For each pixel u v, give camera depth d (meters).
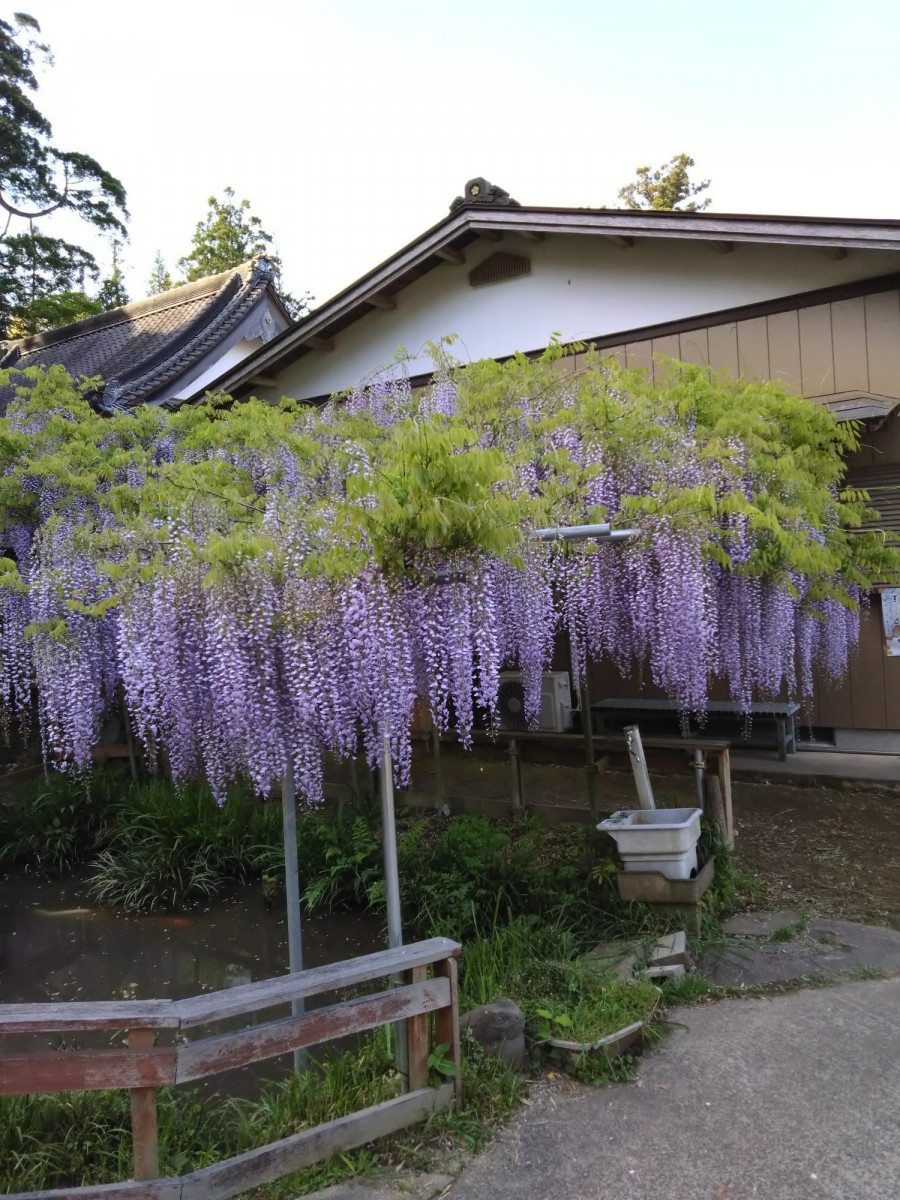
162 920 5.34
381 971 2.59
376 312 8.25
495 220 7.07
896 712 6.59
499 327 7.69
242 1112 2.94
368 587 2.86
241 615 3.20
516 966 3.65
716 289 6.77
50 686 4.72
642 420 4.51
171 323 13.45
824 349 6.40
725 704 6.93
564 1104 2.83
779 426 5.04
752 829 5.58
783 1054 3.03
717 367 6.79
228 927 5.15
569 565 4.30
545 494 4.12
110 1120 2.88
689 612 4.03
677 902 4.03
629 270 7.11
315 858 5.36
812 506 4.71
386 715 2.88
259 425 5.08
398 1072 2.84
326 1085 2.94
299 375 8.75
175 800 6.24
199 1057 2.28
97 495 5.20
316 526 3.29
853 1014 3.29
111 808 6.57
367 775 6.94
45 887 6.09
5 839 6.60
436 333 7.97
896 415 6.24
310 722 3.20
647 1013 3.22
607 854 4.64
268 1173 2.40
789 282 6.49
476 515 2.75
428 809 6.23
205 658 3.54
